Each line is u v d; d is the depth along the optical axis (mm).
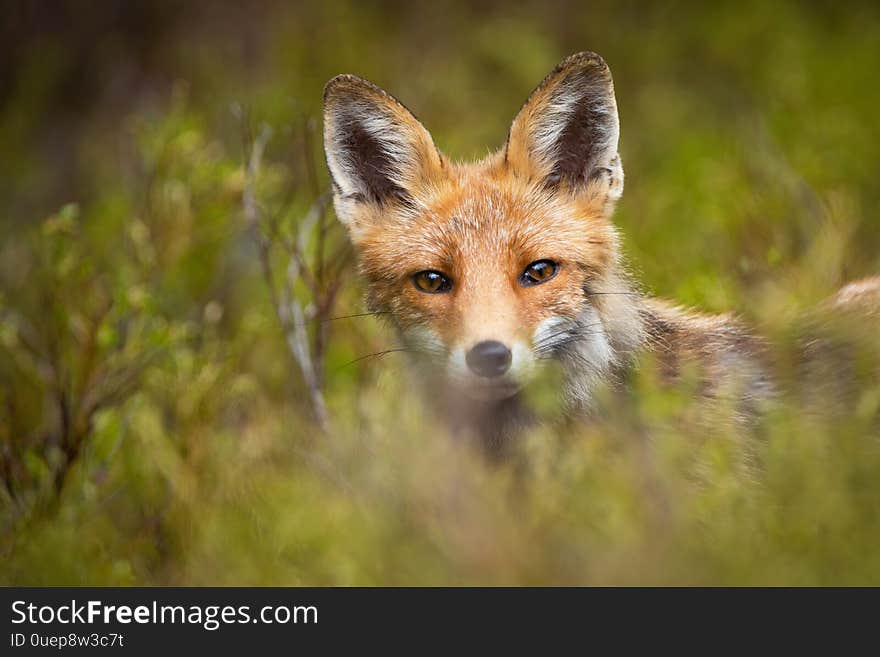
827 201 13148
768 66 19016
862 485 7266
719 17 20578
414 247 9055
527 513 7469
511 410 8953
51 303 12047
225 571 7977
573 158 9656
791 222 13031
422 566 7117
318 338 11484
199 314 13711
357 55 20234
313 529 7535
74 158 20109
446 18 21422
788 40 19094
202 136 14555
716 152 16297
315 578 7734
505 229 8891
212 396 10836
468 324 8336
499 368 8156
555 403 8367
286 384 12148
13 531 9773
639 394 8391
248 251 14875
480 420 9008
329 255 13070
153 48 21719
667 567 6688
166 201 13492
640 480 7414
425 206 9266
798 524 6855
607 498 7051
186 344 12266
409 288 9008
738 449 8602
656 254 13531
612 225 9375
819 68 18062
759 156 15195
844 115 16375
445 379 8727
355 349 11688
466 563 6953
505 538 7035
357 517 7598
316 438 10070
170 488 10117
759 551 6840
